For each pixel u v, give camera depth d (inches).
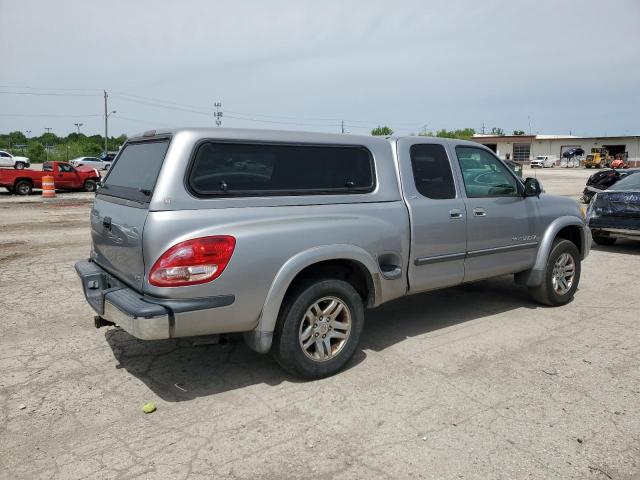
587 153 2635.3
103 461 122.9
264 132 157.6
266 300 149.2
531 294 243.3
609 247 415.2
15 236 463.5
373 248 171.9
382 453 125.3
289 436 133.0
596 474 117.4
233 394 155.9
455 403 149.5
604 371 170.9
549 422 139.0
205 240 138.9
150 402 151.0
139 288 144.5
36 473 118.6
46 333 206.7
